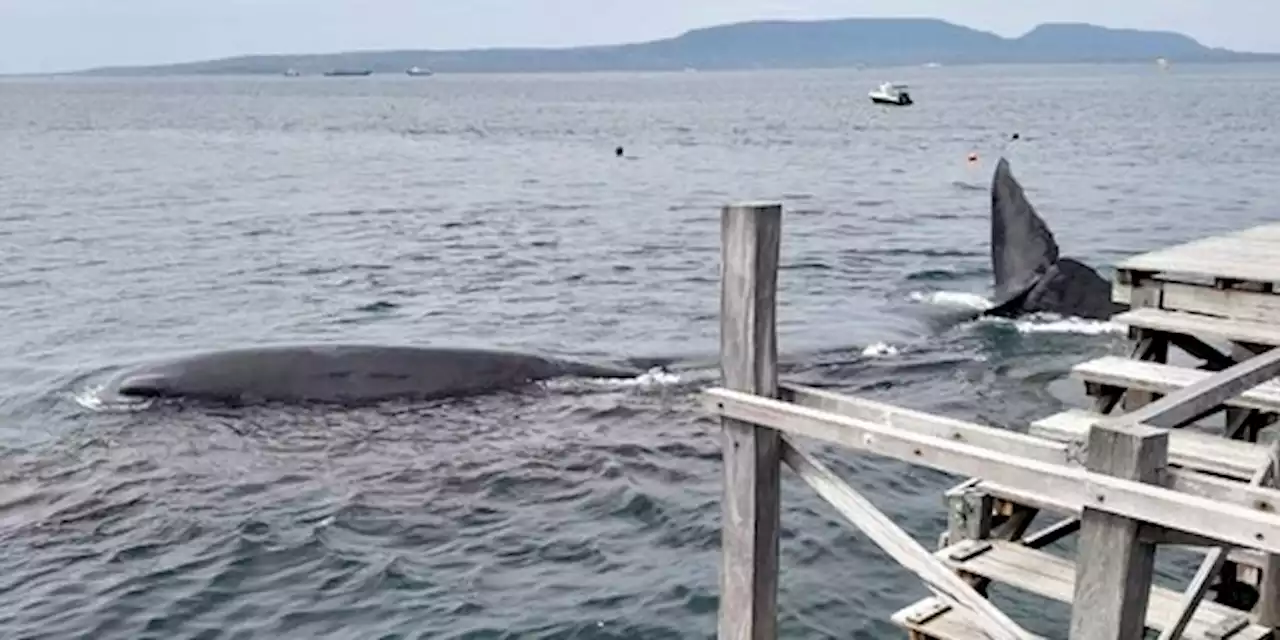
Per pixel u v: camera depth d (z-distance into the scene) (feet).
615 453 40.04
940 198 128.67
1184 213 110.32
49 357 55.83
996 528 21.76
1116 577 13.50
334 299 71.82
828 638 28.17
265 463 38.32
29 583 30.45
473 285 76.48
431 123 336.49
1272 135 231.50
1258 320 27.78
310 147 232.32
